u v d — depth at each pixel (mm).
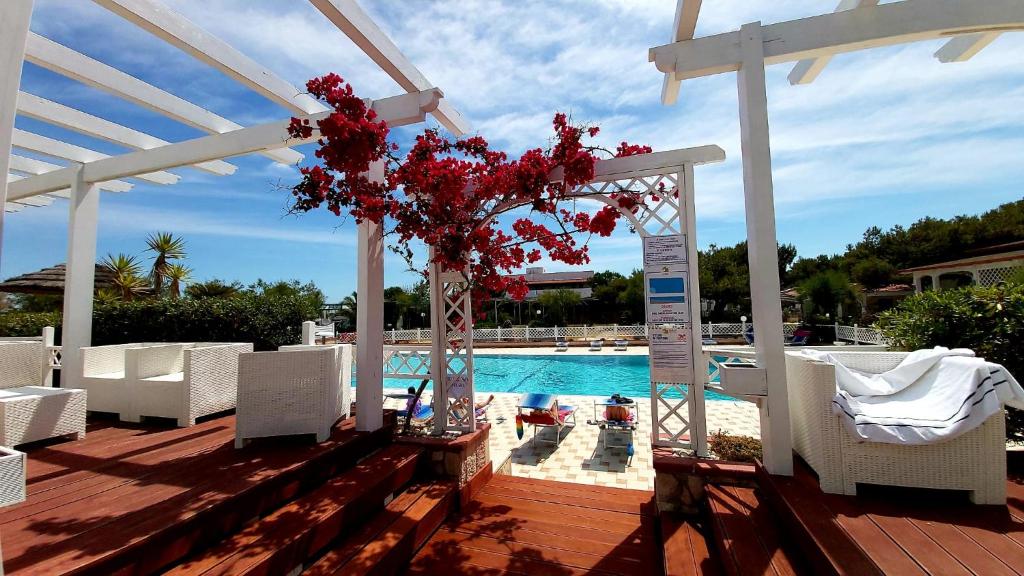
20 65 1444
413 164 3689
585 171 3645
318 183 3445
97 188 5109
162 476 2623
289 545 2180
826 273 19609
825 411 2434
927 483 2252
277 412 3273
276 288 27734
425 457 3799
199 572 1913
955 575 1580
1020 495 2303
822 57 3246
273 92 3582
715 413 7648
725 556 2176
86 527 1944
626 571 2633
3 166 1368
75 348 4844
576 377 14547
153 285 14945
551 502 3740
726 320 23109
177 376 4527
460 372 4301
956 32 2668
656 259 3672
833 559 1743
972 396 2188
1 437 3123
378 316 3828
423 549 2900
